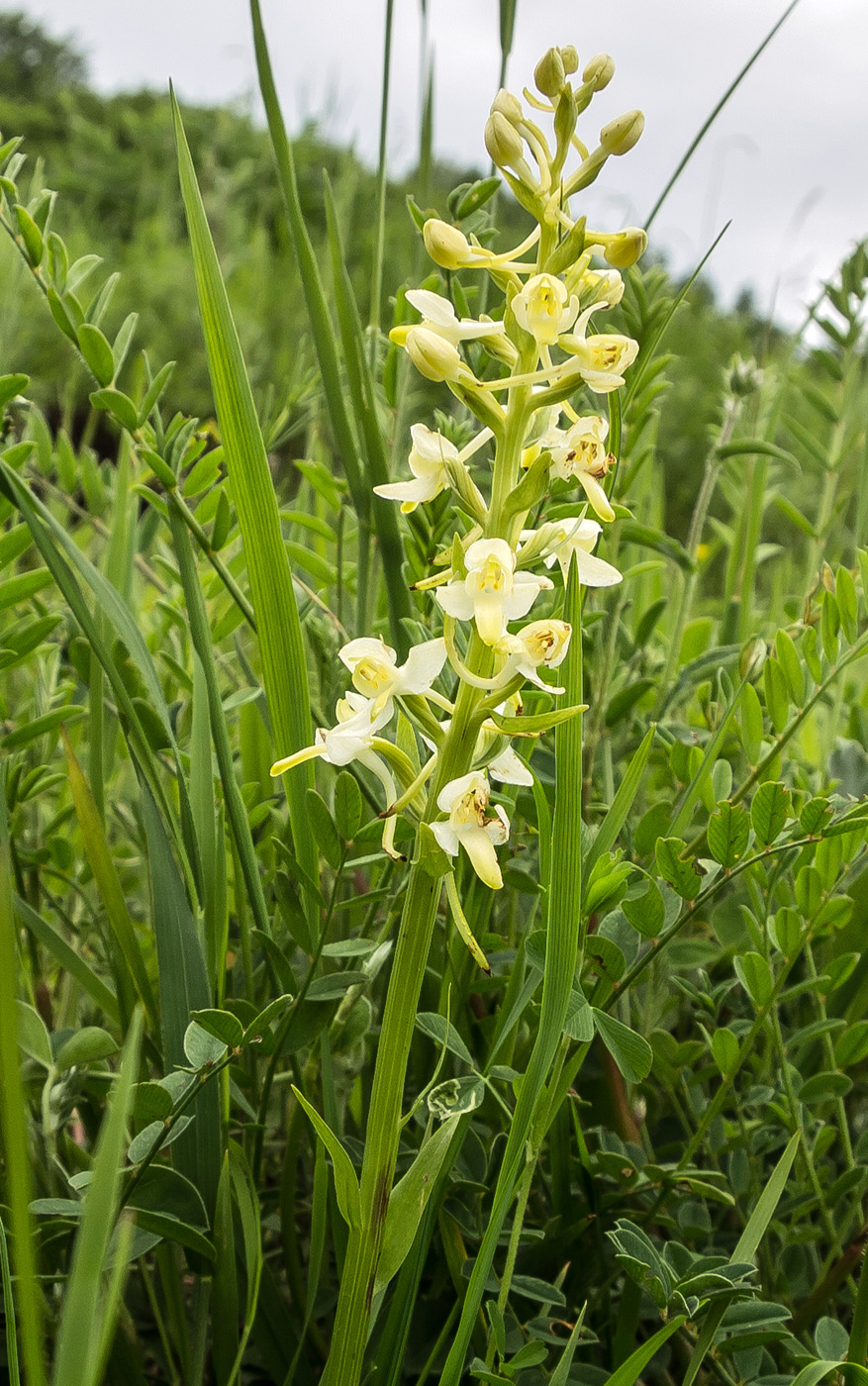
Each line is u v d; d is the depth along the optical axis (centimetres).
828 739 44
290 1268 34
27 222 33
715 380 179
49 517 31
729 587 54
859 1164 34
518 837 34
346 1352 26
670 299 35
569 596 27
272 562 29
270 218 162
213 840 33
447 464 26
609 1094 36
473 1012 35
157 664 47
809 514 109
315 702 41
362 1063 32
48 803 49
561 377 26
